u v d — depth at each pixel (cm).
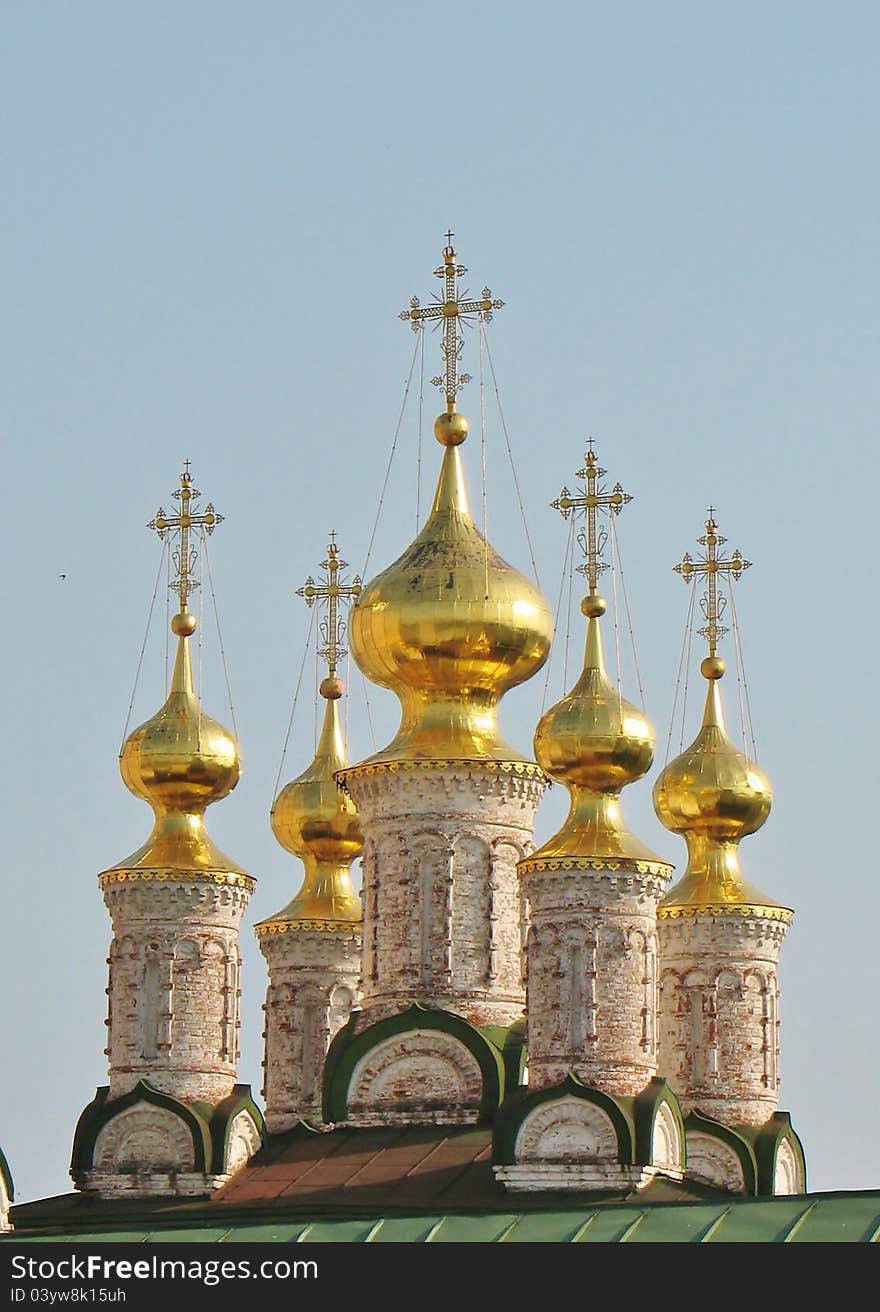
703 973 16662
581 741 15225
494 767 15450
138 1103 15338
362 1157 14912
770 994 16712
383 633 15638
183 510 16512
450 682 15662
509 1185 14362
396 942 15388
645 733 15312
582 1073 14588
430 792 15462
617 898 14788
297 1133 15550
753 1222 12156
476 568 15650
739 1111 16512
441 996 15300
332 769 17388
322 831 17188
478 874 15438
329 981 16925
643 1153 14350
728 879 16875
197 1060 15475
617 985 14725
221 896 15662
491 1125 14975
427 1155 14775
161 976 15550
